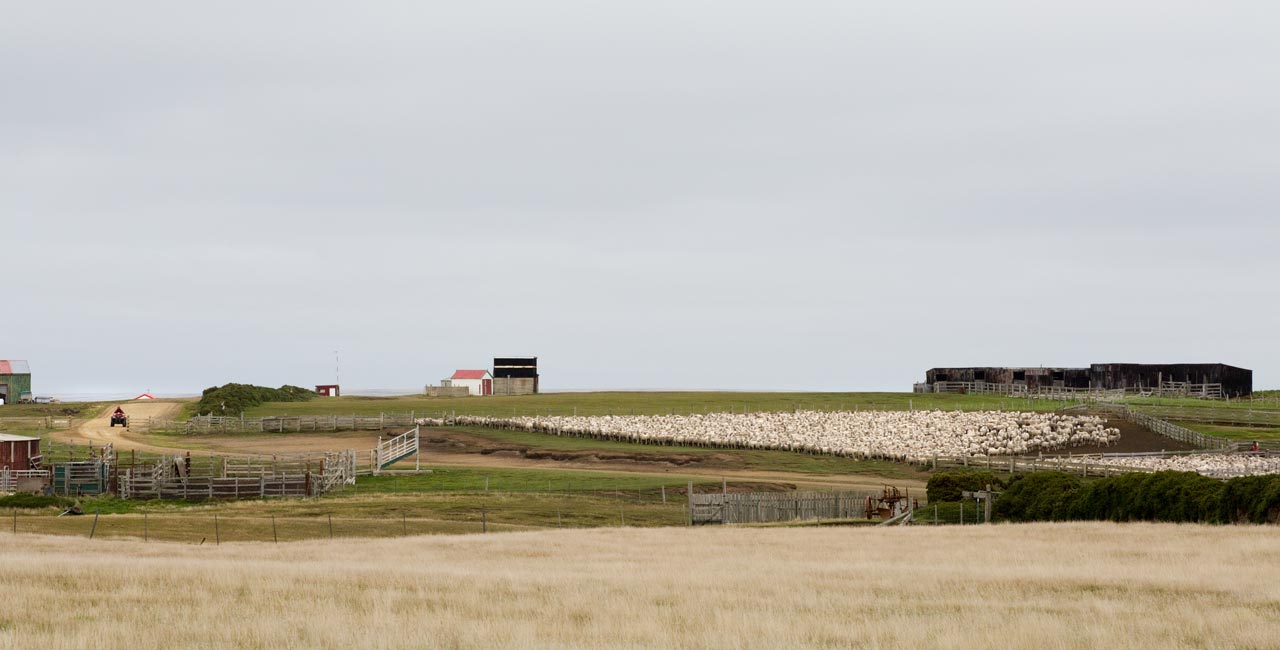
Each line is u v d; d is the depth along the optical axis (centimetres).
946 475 6369
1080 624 2189
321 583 2694
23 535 4491
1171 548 3881
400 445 8925
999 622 2216
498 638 1981
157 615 2178
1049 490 5719
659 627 2116
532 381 18488
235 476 7481
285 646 1897
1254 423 10856
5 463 7850
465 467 8906
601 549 4219
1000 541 4316
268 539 5159
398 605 2361
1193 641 2041
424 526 5797
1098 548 3950
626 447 10075
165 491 7075
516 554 4056
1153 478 5316
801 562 3625
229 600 2391
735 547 4247
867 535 4712
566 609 2330
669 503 7106
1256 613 2369
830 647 1970
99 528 5219
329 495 7219
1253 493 4850
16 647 1848
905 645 1984
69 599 2361
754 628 2120
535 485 7775
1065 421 10762
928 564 3534
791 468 8981
